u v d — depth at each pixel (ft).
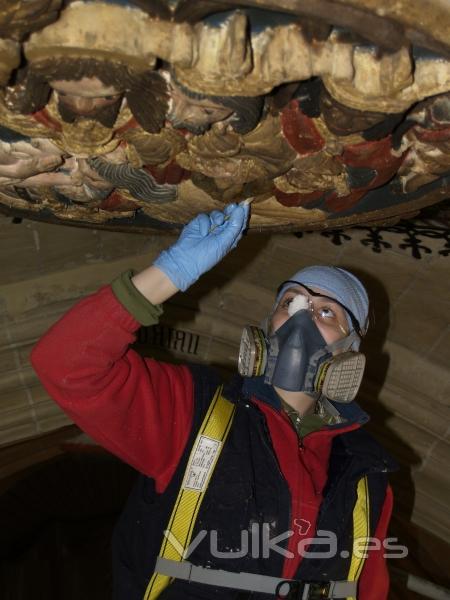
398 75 4.86
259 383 7.18
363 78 4.92
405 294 16.01
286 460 6.84
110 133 5.64
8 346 16.58
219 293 16.96
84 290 16.67
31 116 5.48
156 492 6.68
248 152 5.82
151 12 4.66
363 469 7.11
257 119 5.39
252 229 7.57
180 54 4.74
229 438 6.70
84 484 18.45
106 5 4.63
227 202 6.48
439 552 16.29
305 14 4.53
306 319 7.11
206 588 6.61
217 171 6.01
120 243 16.69
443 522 16.11
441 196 6.72
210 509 6.58
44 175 6.52
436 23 4.54
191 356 17.35
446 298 15.78
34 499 18.06
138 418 6.37
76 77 4.92
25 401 17.25
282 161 5.91
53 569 17.89
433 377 15.72
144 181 6.40
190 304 17.01
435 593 13.53
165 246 16.93
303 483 6.81
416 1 4.45
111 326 5.91
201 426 6.66
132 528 6.75
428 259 15.85
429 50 4.85
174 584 6.62
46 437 18.17
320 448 7.14
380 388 16.01
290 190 6.51
